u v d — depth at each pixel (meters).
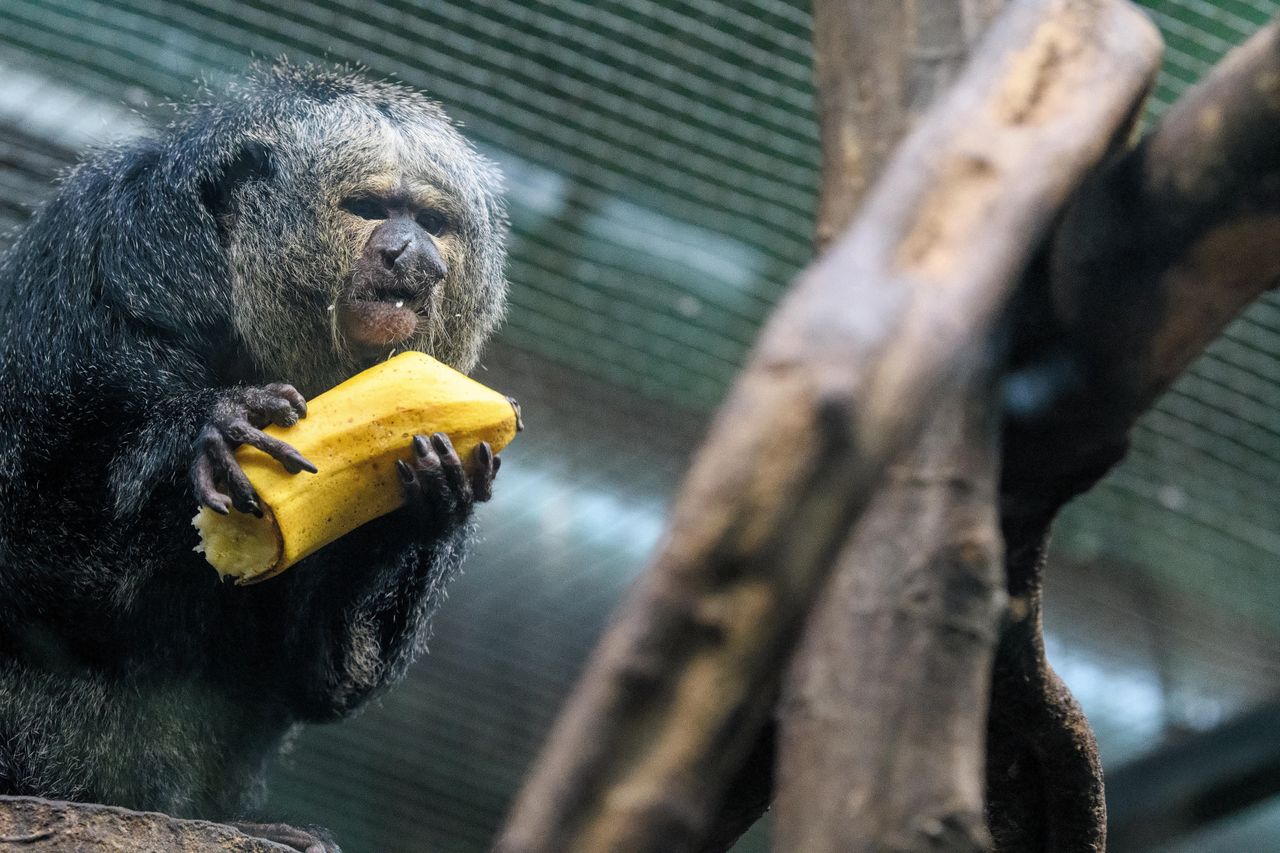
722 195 9.43
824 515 1.77
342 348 6.34
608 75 8.80
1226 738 11.70
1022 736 4.10
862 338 1.83
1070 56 2.50
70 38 8.47
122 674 6.09
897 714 2.44
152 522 5.80
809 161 9.22
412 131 6.84
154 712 6.16
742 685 1.78
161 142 6.99
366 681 6.44
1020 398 2.82
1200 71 8.38
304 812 11.73
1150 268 2.64
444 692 11.54
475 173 7.15
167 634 6.06
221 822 6.14
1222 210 2.54
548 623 11.41
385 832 11.80
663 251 9.75
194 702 6.25
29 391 6.16
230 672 6.29
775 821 2.51
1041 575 3.38
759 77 8.77
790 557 1.76
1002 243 2.09
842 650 2.50
